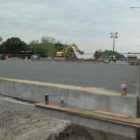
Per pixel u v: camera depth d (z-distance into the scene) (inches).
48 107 718.5
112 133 629.9
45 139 422.6
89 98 698.2
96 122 646.5
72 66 1972.2
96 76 1179.9
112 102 665.6
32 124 476.7
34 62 2733.8
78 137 666.8
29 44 4655.5
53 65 2121.1
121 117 632.4
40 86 786.2
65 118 690.2
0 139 431.2
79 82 994.1
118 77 1063.0
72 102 723.4
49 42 4581.7
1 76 1246.3
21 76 1242.0
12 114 532.7
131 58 1706.4
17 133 446.0
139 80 716.7
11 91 846.5
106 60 2652.6
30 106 725.3
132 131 609.3
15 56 4062.5
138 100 644.1
